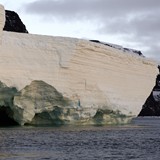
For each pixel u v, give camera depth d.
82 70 61.56
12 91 55.41
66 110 59.72
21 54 57.31
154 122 119.00
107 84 65.75
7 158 32.12
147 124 97.50
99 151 38.16
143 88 73.56
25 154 34.34
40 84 57.66
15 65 56.31
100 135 51.53
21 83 55.78
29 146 38.75
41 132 50.47
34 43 58.84
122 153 37.50
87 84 62.19
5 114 60.44
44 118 61.09
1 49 55.75
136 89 71.81
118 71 68.00
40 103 57.84
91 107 62.09
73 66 60.25
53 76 58.34
